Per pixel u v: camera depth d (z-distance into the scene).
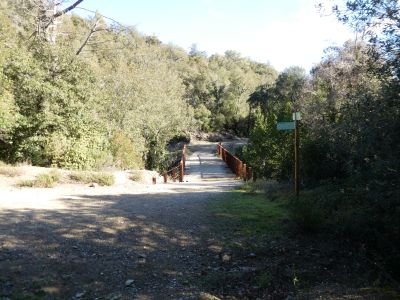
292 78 49.78
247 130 68.06
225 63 99.94
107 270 5.21
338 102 15.36
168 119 33.78
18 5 21.83
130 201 9.93
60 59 17.00
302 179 10.07
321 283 4.98
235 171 24.80
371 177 5.92
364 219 6.11
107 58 29.64
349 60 16.80
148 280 5.05
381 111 5.36
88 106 17.31
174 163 34.72
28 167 14.21
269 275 5.21
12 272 4.88
